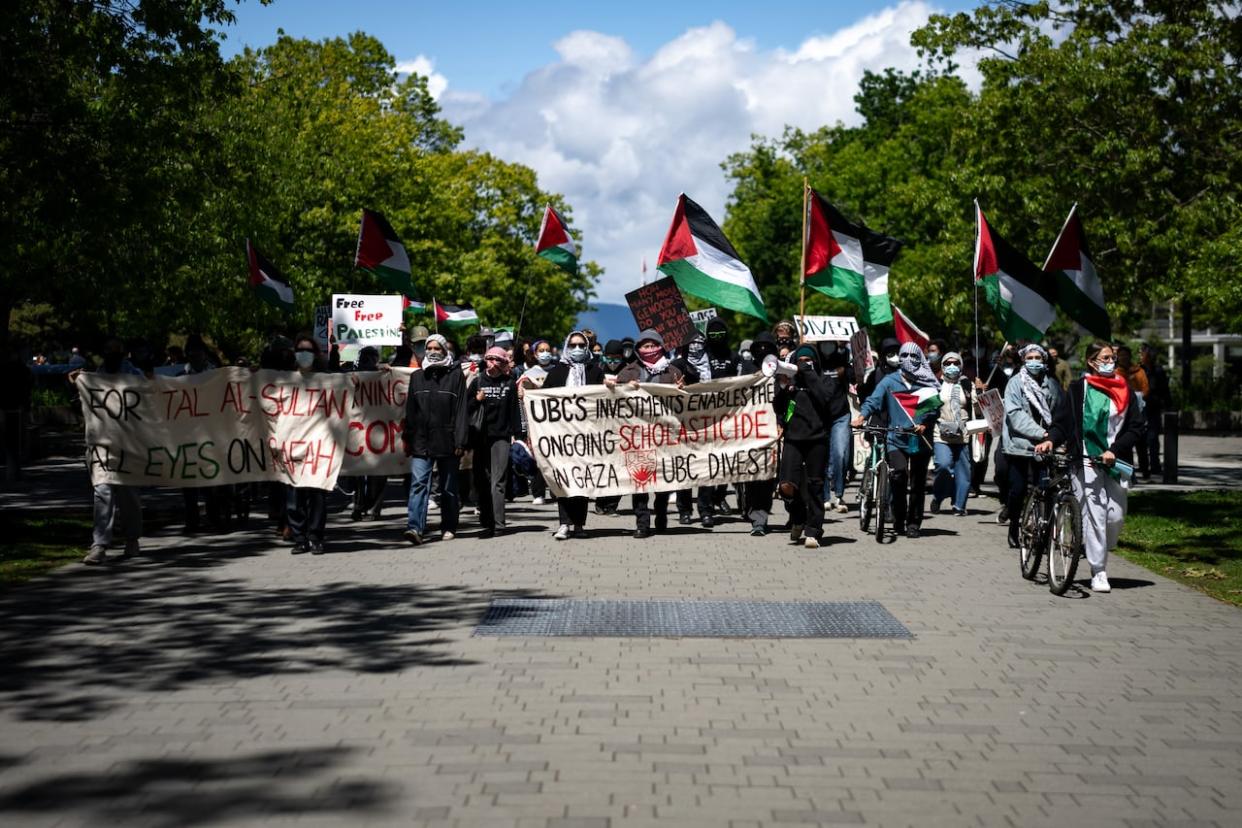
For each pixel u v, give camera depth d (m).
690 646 8.36
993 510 17.19
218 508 14.59
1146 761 5.98
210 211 29.73
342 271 42.72
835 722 6.58
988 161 30.92
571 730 6.39
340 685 7.30
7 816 5.21
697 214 16.02
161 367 16.83
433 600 10.02
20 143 15.77
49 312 44.34
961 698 7.10
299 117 43.34
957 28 30.56
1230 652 8.32
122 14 16.84
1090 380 10.64
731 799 5.39
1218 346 74.12
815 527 13.23
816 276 16.70
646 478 14.17
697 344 15.47
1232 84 28.11
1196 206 28.06
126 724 6.52
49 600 10.03
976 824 5.13
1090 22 29.95
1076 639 8.70
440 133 66.50
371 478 16.06
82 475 23.31
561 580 11.03
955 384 16.45
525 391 14.07
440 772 5.73
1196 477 22.64
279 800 5.37
